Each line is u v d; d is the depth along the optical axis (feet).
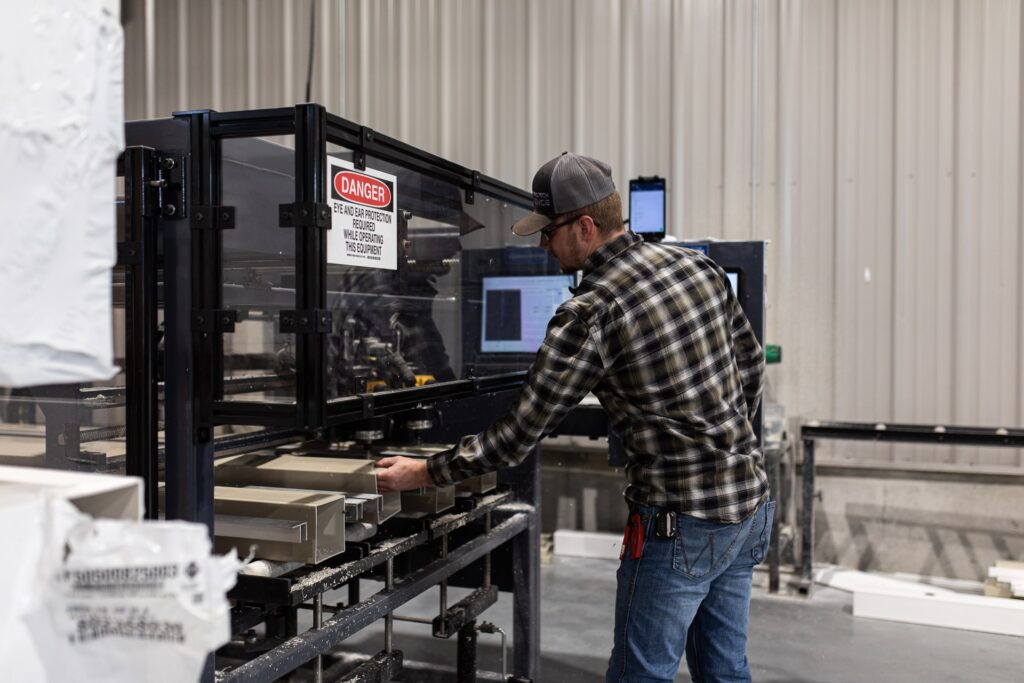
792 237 12.07
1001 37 11.07
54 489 2.38
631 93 12.61
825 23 11.76
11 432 4.56
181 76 14.40
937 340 11.51
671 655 5.13
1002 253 11.19
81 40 2.32
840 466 12.05
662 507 5.03
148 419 3.99
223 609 2.18
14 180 2.17
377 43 13.60
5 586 2.13
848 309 11.88
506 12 13.03
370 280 5.11
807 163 11.95
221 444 5.53
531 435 4.89
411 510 5.64
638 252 5.17
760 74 12.06
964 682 8.50
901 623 10.18
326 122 4.02
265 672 4.23
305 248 3.98
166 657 2.20
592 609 10.68
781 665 8.93
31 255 2.21
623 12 12.58
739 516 4.98
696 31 12.29
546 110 12.96
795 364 12.15
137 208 3.94
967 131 11.26
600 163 5.29
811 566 11.16
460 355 6.26
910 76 11.44
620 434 5.26
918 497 11.76
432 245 5.57
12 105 2.16
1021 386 11.18
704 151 12.36
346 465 5.16
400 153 4.88
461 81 13.29
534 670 7.86
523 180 13.11
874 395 11.83
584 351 4.83
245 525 4.35
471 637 7.24
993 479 11.43
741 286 9.00
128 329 3.98
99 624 2.22
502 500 6.77
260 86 14.08
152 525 2.20
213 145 4.04
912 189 11.51
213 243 4.01
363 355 5.10
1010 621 9.78
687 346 4.93
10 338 2.17
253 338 6.48
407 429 6.33
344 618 4.88
